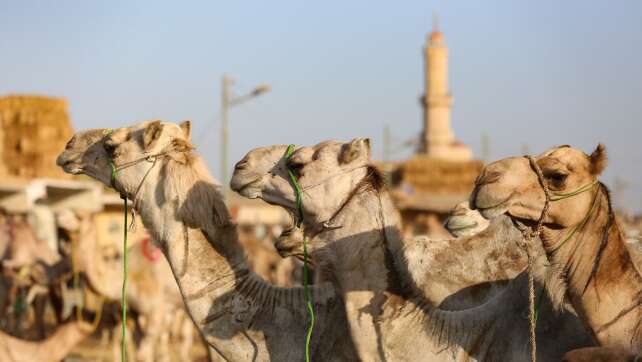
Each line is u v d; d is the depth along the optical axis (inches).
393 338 265.9
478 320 269.6
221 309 287.7
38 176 1251.8
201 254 290.7
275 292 291.0
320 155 274.7
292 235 278.7
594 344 255.9
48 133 1268.5
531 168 247.3
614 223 252.2
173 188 292.2
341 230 270.8
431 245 331.6
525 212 246.8
